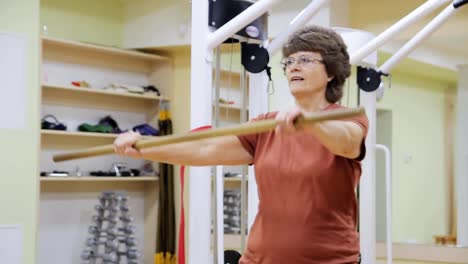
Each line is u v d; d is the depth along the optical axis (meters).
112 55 6.17
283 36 2.92
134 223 6.27
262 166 1.80
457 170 4.91
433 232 4.96
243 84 2.93
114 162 6.20
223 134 1.67
